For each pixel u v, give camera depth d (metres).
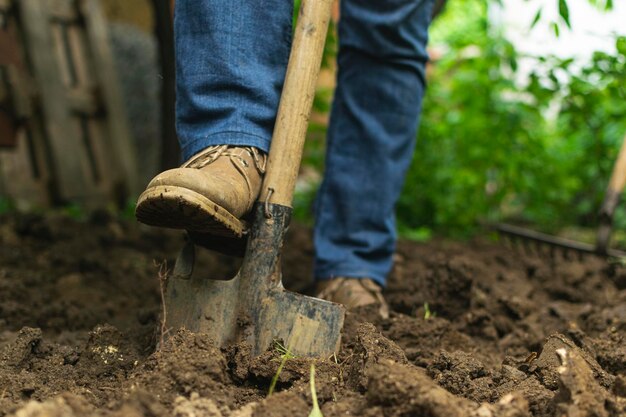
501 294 2.36
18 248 2.80
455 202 4.38
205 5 1.52
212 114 1.52
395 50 1.88
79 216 3.80
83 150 4.45
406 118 1.93
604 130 3.80
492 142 4.21
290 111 1.50
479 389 1.32
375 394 1.14
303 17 1.51
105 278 2.48
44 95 4.20
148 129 4.87
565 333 1.72
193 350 1.27
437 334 1.75
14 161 4.07
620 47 2.73
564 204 4.65
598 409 1.10
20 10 4.17
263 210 1.47
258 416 1.13
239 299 1.46
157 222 1.43
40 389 1.27
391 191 1.94
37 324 1.90
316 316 1.44
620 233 4.38
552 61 3.29
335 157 1.96
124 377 1.39
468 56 4.36
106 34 4.66
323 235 1.96
